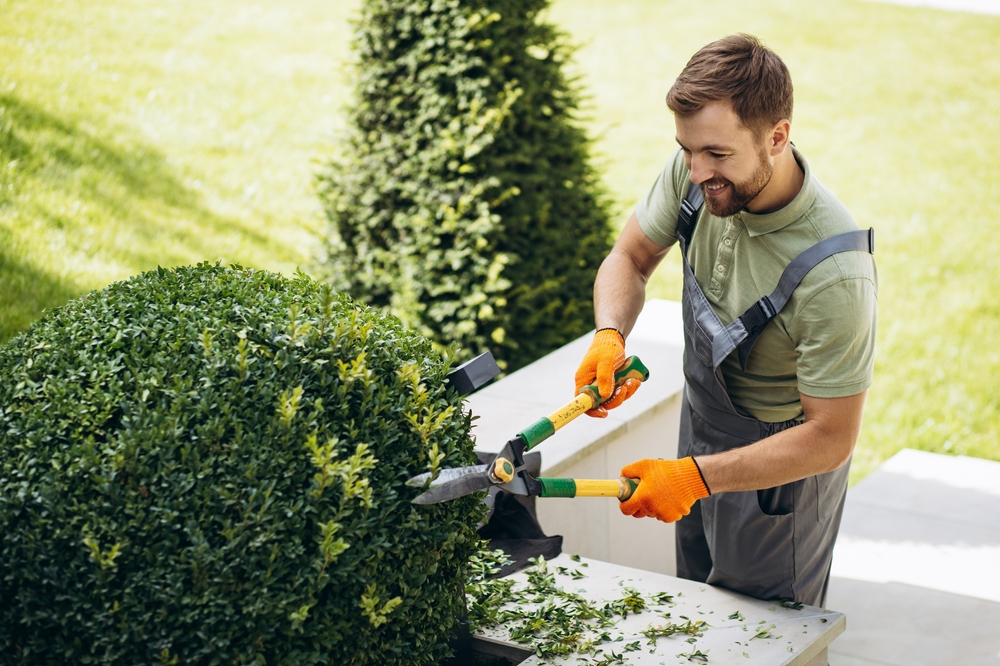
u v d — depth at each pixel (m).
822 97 11.42
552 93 5.03
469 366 1.90
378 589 1.66
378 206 4.93
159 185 6.32
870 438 5.45
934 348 6.66
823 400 1.92
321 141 7.84
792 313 1.95
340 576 1.60
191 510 1.53
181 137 7.22
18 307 4.34
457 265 4.66
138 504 1.52
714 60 1.78
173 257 5.45
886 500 3.80
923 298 7.40
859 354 1.90
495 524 2.58
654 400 3.35
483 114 4.68
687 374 2.33
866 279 1.89
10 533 1.53
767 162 1.84
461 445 1.83
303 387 1.70
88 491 1.53
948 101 11.44
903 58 12.62
